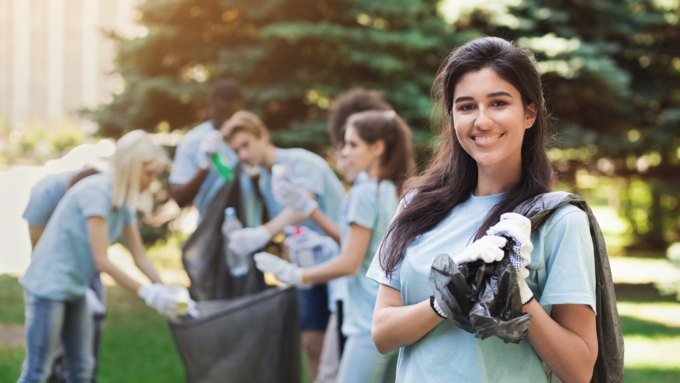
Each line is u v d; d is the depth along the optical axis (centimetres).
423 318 137
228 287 367
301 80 812
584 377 129
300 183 347
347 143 282
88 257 329
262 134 393
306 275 276
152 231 864
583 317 130
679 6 984
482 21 944
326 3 836
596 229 137
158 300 332
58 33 3934
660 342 623
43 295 317
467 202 149
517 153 143
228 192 382
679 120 998
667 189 1132
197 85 855
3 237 1310
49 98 3950
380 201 260
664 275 1115
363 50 809
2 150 3130
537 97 140
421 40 812
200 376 330
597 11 977
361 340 254
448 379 137
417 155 778
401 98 802
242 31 910
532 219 131
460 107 141
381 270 157
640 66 1050
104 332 605
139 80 881
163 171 853
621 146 1002
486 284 121
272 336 331
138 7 905
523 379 133
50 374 324
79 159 384
